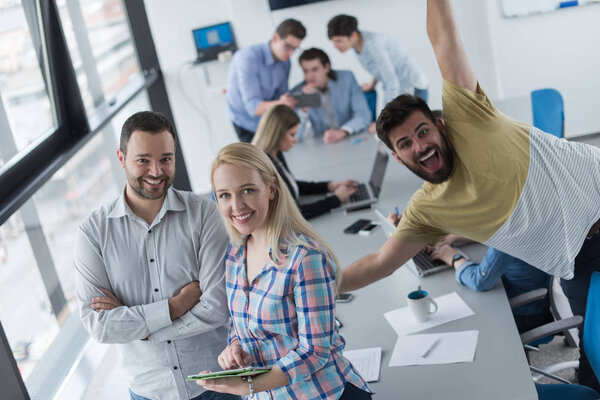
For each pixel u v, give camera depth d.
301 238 1.86
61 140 3.84
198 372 2.24
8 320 2.92
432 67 6.32
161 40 6.32
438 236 2.63
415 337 2.47
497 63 5.98
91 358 3.48
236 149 1.88
